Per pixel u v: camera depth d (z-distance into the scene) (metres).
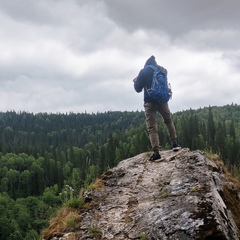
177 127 96.31
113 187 6.05
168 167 6.43
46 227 5.16
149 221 4.53
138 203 5.23
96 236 4.46
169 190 5.31
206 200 4.51
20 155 120.75
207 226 4.03
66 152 137.62
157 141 7.24
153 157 7.17
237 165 7.75
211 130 92.44
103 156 84.56
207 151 7.53
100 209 5.21
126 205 5.23
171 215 4.46
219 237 3.91
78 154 130.00
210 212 4.23
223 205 4.77
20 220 52.91
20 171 115.12
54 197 71.06
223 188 5.54
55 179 105.31
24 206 66.12
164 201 4.96
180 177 5.68
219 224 4.02
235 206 5.31
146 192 5.59
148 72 7.18
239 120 154.25
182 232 4.07
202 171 5.66
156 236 4.17
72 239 4.44
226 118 157.38
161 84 7.18
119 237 4.39
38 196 98.81
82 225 4.78
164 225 4.30
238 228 4.69
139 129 113.62
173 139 7.69
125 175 6.53
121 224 4.68
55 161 116.75
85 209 5.28
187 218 4.26
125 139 121.81
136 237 4.28
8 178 103.81
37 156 131.38
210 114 96.75
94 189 5.95
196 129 92.25
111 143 93.12
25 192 103.00
